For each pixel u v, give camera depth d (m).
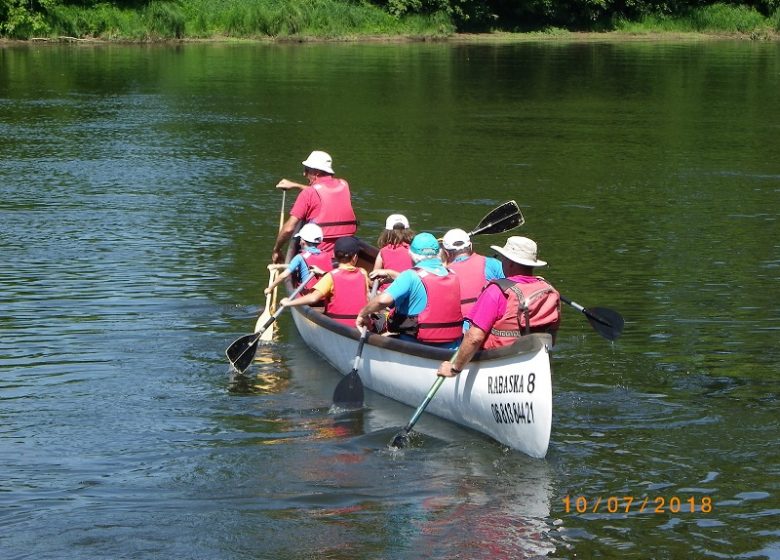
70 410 6.98
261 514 5.61
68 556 5.17
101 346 8.27
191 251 11.36
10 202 13.71
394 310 7.33
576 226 12.88
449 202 14.27
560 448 6.42
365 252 9.51
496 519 5.55
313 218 9.34
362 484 5.98
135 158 17.17
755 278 10.40
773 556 5.16
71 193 14.37
